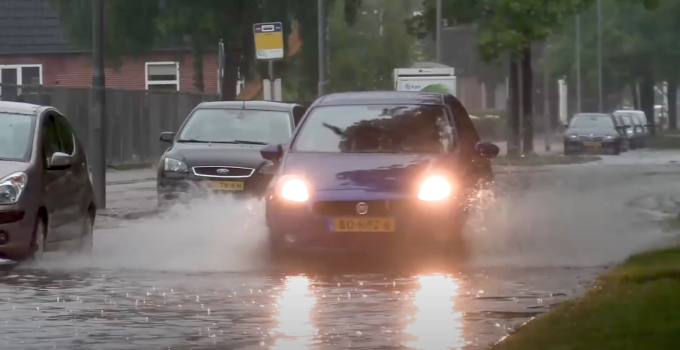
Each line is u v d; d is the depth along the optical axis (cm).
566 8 11181
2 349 2069
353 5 11231
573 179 7625
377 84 16375
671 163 10238
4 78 13850
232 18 10544
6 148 3403
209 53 10950
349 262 3256
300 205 3203
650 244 3688
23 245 3219
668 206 5278
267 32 8056
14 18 13875
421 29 12562
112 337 2172
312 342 2105
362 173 3266
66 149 3678
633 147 15362
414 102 3656
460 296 2616
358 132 3544
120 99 9344
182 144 5141
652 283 2528
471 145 3672
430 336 2150
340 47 15862
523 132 11756
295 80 11369
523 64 11712
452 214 3203
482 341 2098
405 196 3183
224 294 2672
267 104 5384
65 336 2186
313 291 2708
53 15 13850
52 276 3006
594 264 3183
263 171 4894
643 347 1869
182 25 10362
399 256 3362
